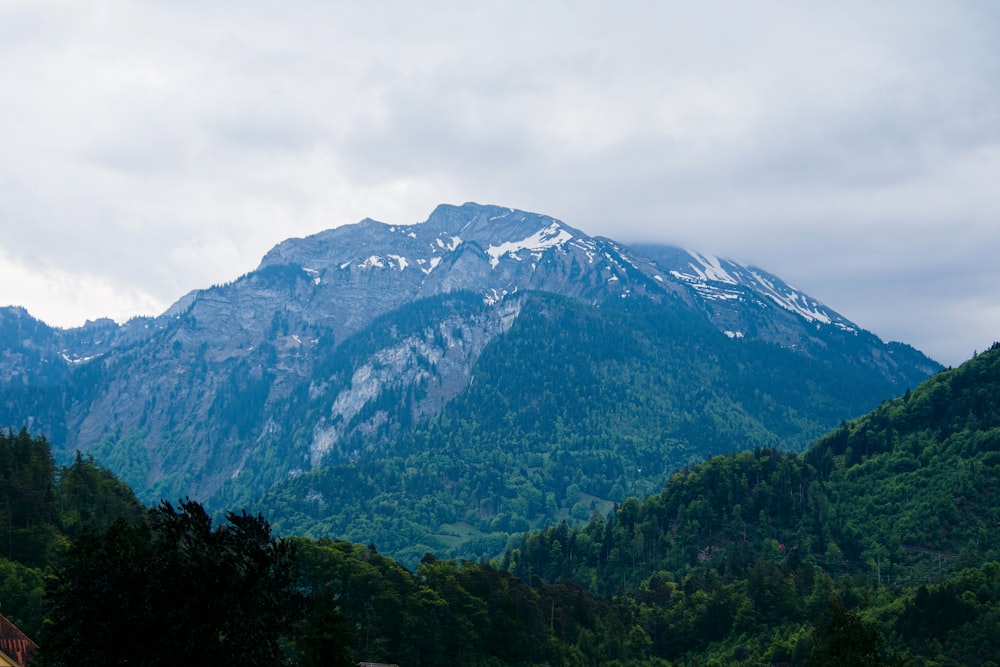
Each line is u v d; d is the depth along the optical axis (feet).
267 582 336.90
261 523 350.23
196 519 342.64
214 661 315.58
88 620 313.94
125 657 312.91
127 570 322.14
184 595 319.47
